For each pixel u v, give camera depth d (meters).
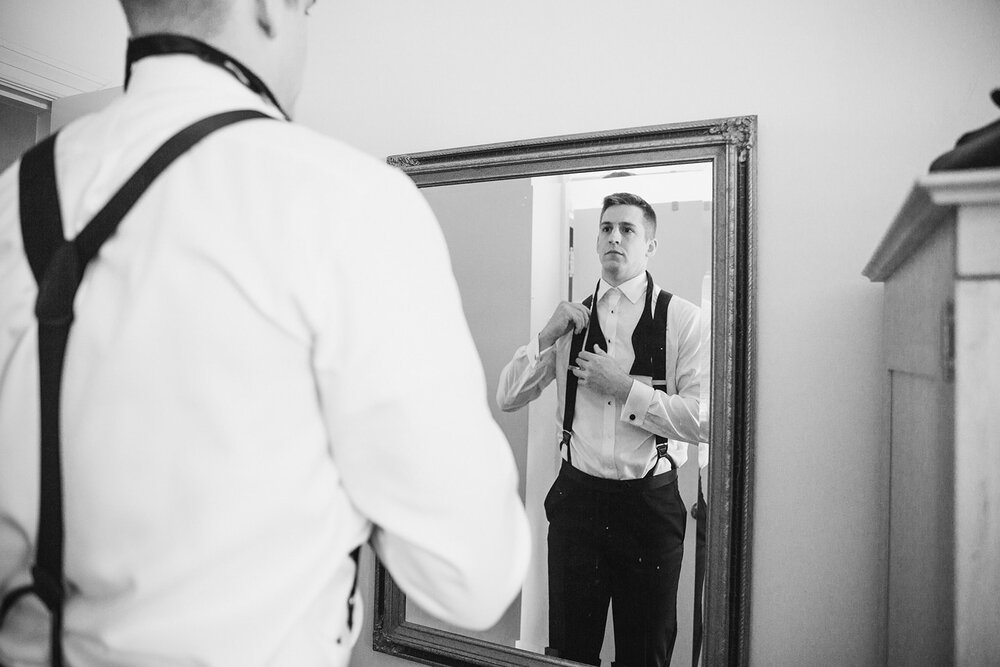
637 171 1.20
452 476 0.48
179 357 0.48
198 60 0.55
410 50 1.44
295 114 1.56
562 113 1.29
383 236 0.50
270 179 0.49
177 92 0.54
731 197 1.11
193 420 0.47
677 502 1.15
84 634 0.49
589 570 1.22
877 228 1.06
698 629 1.12
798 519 1.11
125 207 0.50
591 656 1.21
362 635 1.45
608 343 1.22
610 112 1.25
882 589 0.99
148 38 0.56
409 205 0.53
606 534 1.21
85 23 1.62
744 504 1.10
